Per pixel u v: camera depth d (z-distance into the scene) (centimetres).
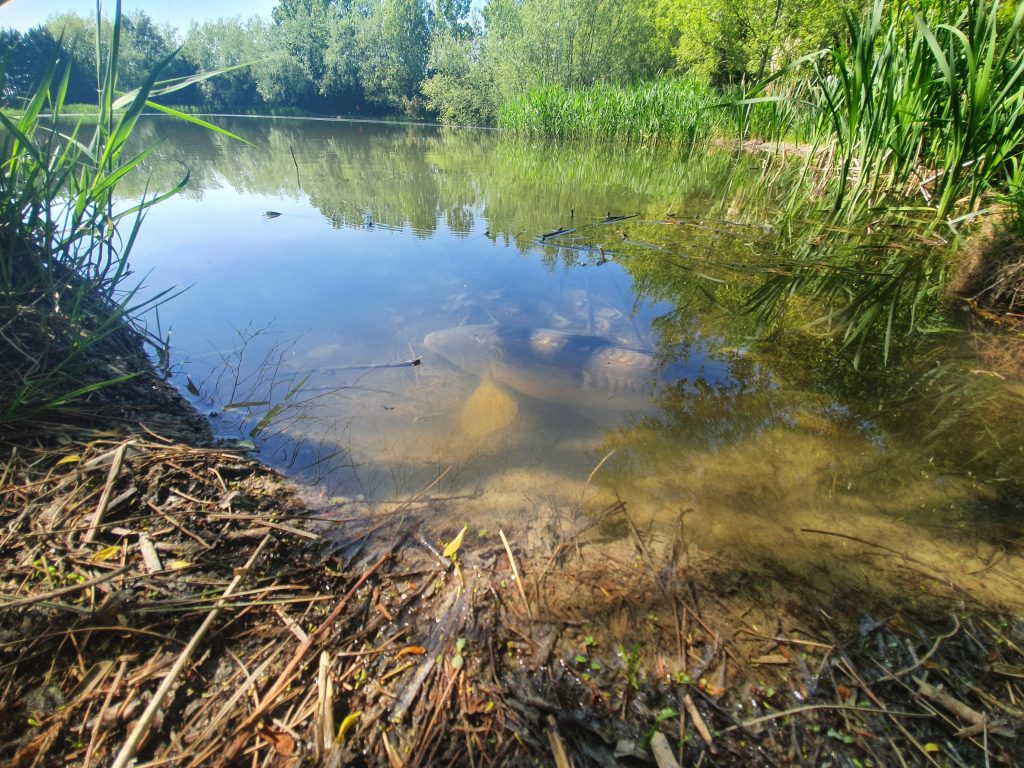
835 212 621
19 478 199
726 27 1450
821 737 135
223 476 225
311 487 229
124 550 179
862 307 392
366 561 189
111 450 220
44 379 235
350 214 716
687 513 212
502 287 459
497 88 2708
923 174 650
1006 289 370
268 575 179
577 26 2356
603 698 145
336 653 156
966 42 440
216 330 374
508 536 201
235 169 1105
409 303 427
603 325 390
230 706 140
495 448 261
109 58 286
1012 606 168
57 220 308
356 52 3994
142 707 138
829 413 277
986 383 294
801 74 896
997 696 144
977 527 200
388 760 131
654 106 1450
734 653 156
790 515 210
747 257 517
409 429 278
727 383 308
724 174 993
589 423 281
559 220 691
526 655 156
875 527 202
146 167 1093
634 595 175
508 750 133
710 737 136
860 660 153
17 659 144
